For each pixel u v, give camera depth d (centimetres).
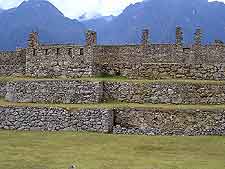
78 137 4306
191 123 4553
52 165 3259
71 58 5534
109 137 4319
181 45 6334
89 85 5056
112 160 3447
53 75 5581
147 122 4622
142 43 6391
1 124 4800
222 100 4950
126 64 5512
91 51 5500
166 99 5003
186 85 4991
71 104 4978
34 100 5147
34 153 3647
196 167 3241
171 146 3972
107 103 5044
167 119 4588
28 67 5669
